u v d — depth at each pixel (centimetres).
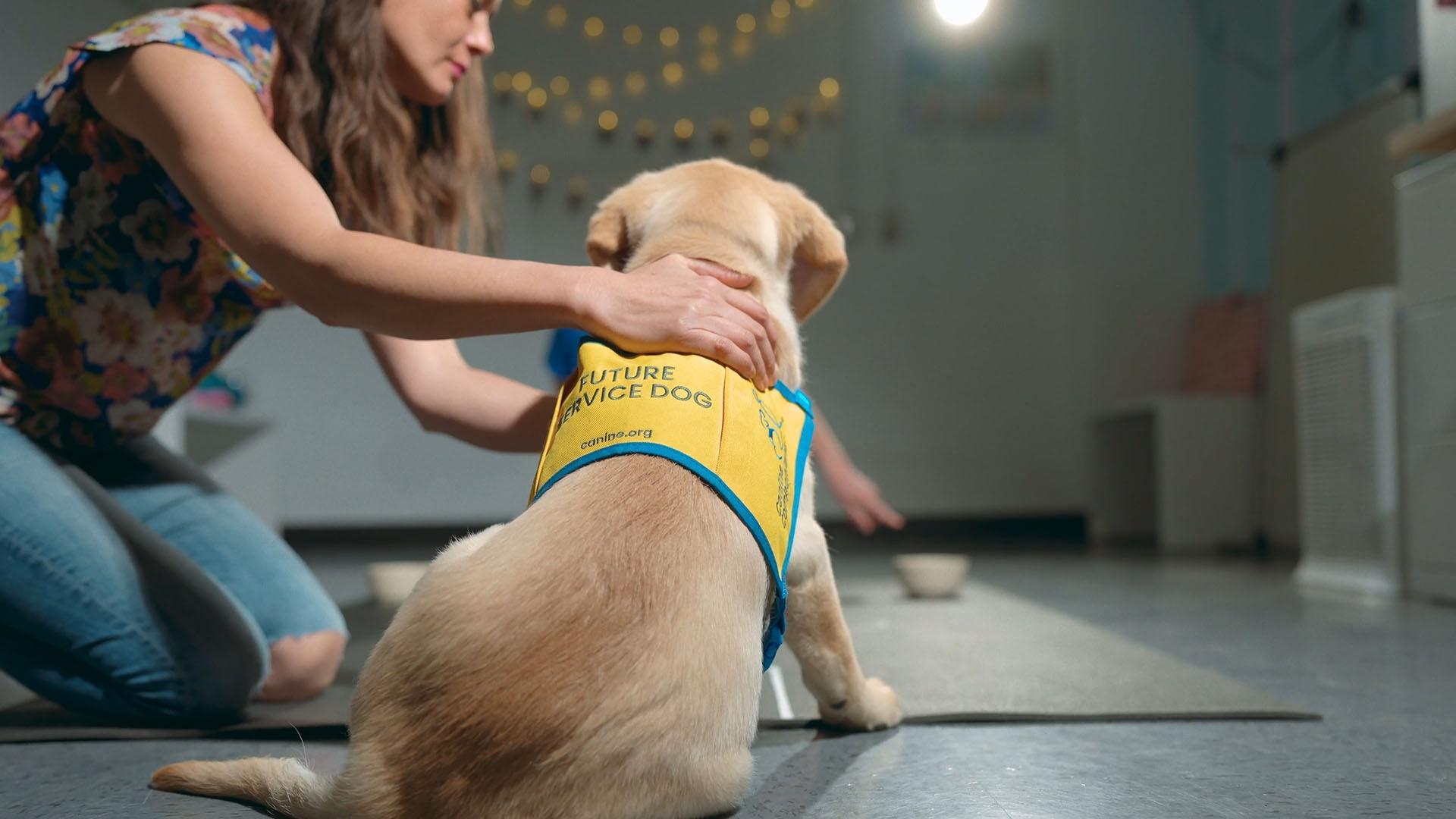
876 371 571
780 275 114
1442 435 255
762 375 99
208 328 142
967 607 246
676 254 103
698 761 79
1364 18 447
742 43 571
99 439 146
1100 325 574
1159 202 577
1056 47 578
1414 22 412
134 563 131
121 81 114
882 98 573
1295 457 446
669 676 78
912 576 267
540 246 566
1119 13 578
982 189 576
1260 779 105
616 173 569
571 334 283
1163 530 472
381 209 136
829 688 117
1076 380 575
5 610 127
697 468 88
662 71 571
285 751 124
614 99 570
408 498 554
